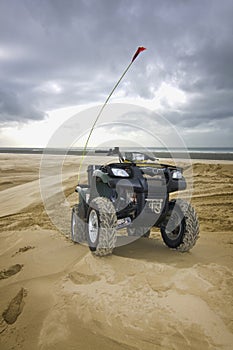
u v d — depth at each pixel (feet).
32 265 13.08
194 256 13.32
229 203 29.66
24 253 15.07
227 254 13.93
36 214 26.55
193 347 7.11
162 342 7.30
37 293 10.18
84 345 7.32
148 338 7.47
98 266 11.85
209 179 45.27
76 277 11.07
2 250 16.31
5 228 21.65
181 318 8.23
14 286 11.05
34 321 8.60
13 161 84.38
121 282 10.39
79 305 9.05
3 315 9.41
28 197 35.37
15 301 10.09
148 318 8.27
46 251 15.16
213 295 9.40
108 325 8.03
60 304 9.22
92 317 8.40
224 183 41.73
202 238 17.57
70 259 13.56
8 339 8.05
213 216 24.41
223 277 10.66
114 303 9.05
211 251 14.47
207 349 7.03
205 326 7.88
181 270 11.21
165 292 9.62
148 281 10.37
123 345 7.25
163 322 8.07
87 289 10.03
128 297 9.37
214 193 34.78
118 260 12.39
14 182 47.75
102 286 10.17
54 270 12.26
